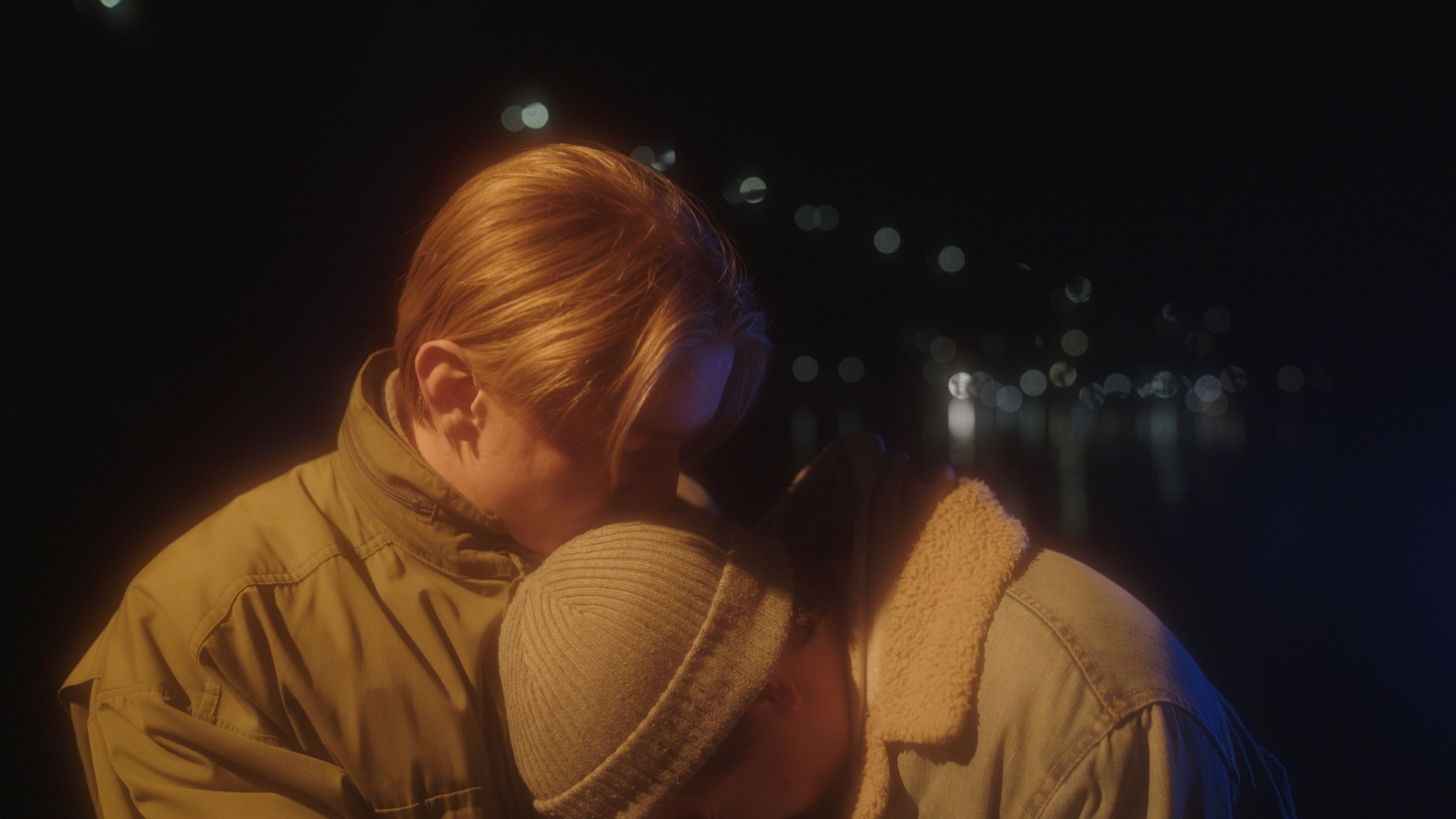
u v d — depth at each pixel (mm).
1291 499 3930
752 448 5090
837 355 6855
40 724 2219
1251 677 2318
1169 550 3256
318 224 3260
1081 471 4641
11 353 3027
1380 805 1787
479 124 4152
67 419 3139
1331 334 5863
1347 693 2229
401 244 3340
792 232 6469
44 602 2707
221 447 3238
